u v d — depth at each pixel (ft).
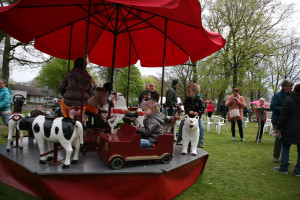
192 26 12.25
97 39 19.52
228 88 63.00
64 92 11.95
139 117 13.46
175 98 17.94
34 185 8.07
